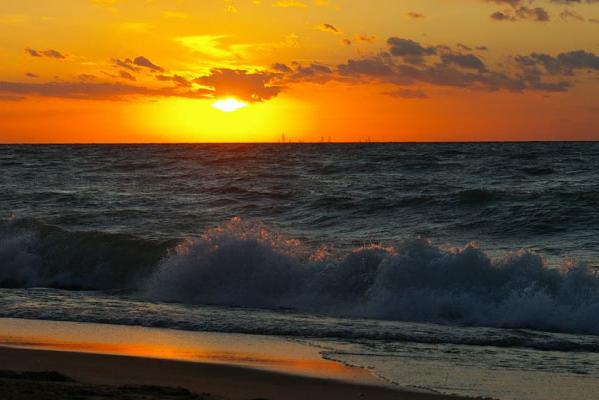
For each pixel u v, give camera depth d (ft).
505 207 113.60
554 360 41.73
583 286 55.67
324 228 104.88
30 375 33.14
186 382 35.22
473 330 50.19
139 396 29.60
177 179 188.96
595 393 34.88
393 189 152.87
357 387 35.09
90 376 35.60
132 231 99.50
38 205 133.18
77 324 50.96
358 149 401.70
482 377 37.60
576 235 94.53
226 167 230.48
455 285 58.18
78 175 206.90
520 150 355.77
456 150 361.51
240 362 40.11
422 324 52.54
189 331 49.14
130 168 232.32
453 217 109.91
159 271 69.15
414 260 60.54
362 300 59.41
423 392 34.45
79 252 76.48
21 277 75.31
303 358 41.39
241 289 63.52
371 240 92.73
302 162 253.03
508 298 55.98
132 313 55.11
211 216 115.85
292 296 61.93
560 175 188.96
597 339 47.42
